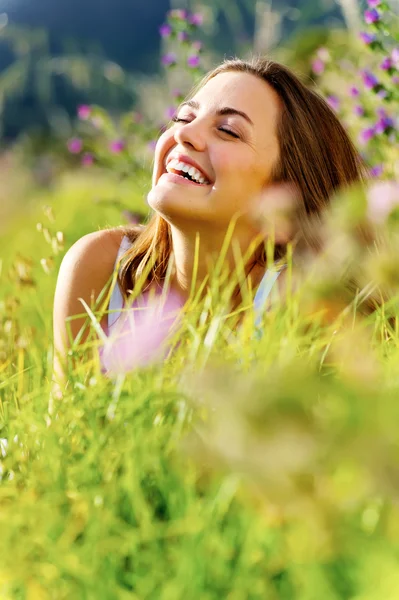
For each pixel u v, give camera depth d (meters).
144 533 1.13
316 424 0.88
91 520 1.18
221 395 0.94
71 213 5.25
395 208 1.35
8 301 2.44
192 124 2.06
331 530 0.93
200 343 1.48
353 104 3.42
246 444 0.88
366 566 0.97
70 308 2.25
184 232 2.04
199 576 1.06
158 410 1.35
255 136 2.10
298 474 0.89
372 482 0.85
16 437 1.53
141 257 2.26
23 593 1.20
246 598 1.07
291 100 2.24
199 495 1.25
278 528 1.06
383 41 3.17
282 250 2.07
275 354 1.40
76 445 1.39
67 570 1.13
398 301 1.61
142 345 1.53
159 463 1.23
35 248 4.66
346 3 3.33
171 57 3.96
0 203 5.75
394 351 1.57
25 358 2.32
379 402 0.86
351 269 1.49
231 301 2.11
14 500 1.33
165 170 2.15
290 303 1.56
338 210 1.43
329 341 1.47
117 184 4.32
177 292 2.17
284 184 2.19
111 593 1.09
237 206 2.03
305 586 1.01
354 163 2.49
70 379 1.56
